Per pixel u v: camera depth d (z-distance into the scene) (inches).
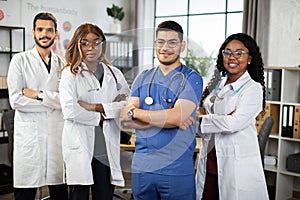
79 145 88.2
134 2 238.4
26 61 104.3
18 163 105.7
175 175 63.1
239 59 82.9
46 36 103.5
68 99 66.2
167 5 231.9
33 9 196.4
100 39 59.3
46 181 106.8
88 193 95.1
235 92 83.9
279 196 161.9
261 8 175.6
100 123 64.7
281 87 158.6
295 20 169.5
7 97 184.1
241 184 86.0
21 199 107.3
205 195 90.4
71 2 212.7
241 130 86.8
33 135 104.6
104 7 229.0
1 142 175.2
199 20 218.5
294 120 155.3
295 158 156.6
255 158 88.0
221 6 208.7
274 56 176.4
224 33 208.1
